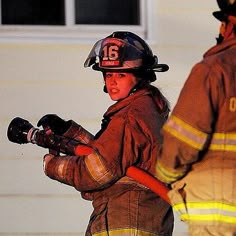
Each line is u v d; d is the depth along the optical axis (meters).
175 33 22.84
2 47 22.38
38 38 22.66
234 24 13.41
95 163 15.06
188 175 13.24
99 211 15.45
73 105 22.50
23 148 22.31
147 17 22.83
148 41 22.75
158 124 15.39
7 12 22.77
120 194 15.35
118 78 15.62
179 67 22.77
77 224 22.38
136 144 15.16
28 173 22.33
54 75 22.50
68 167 15.31
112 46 15.63
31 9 22.84
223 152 13.02
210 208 13.06
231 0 13.41
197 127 12.81
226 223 13.05
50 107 22.47
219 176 13.02
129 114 15.28
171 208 15.79
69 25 22.89
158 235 15.43
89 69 22.55
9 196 22.30
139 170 15.01
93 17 23.14
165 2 22.81
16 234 22.31
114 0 23.12
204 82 12.86
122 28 23.08
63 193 22.38
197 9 22.84
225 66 12.94
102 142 15.16
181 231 22.45
